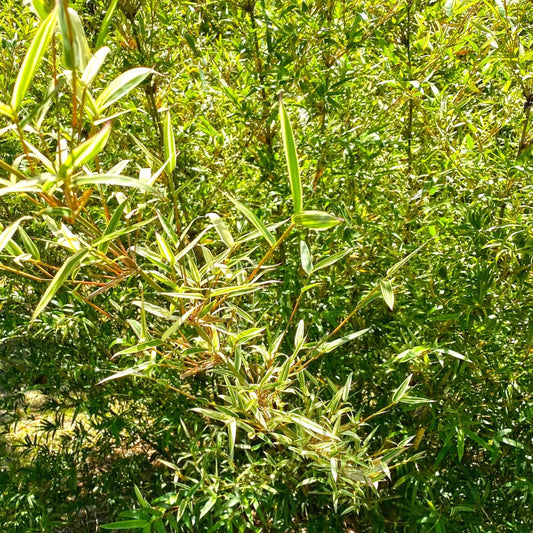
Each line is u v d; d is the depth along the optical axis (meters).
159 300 2.61
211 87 2.65
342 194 2.42
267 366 1.63
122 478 3.02
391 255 2.31
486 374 2.25
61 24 0.78
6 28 2.42
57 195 1.58
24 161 2.10
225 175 2.47
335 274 2.51
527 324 2.21
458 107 2.41
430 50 2.53
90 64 0.91
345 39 2.38
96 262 1.23
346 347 2.62
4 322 2.74
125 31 2.51
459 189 2.39
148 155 1.39
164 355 1.47
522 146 2.20
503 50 2.18
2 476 2.94
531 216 2.03
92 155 0.86
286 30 2.27
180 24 2.70
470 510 2.20
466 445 2.47
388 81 2.26
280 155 2.53
